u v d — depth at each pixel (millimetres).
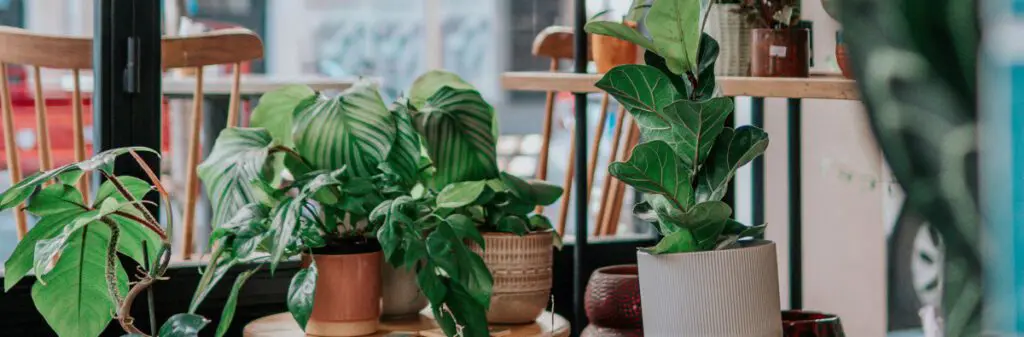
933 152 270
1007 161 264
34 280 1982
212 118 3109
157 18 2027
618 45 1828
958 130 267
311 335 1591
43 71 3746
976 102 267
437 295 1464
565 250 2393
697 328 1203
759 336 1212
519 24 5609
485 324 1488
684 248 1235
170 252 1558
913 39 273
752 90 1487
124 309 1550
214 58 2143
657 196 1287
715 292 1196
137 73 2006
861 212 2701
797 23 1619
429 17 5539
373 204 1549
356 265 1562
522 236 1638
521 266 1635
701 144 1249
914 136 272
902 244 2570
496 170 1688
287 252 1514
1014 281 263
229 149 1642
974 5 268
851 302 2777
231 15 4930
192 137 2158
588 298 1566
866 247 2707
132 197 1540
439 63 5570
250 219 1513
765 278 1224
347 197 1537
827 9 318
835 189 2768
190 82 2777
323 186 1527
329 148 1621
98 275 1626
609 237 2502
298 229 1461
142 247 1634
